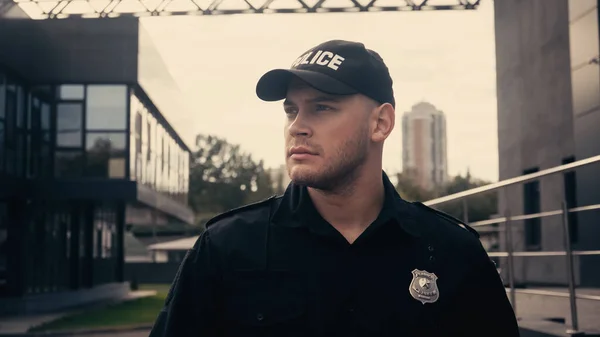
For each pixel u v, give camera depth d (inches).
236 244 63.3
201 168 3782.0
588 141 449.1
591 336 171.5
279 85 63.4
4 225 788.6
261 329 61.4
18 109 808.3
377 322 61.6
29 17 788.0
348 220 65.0
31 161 842.8
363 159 63.2
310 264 62.2
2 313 751.7
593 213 431.8
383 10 756.0
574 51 470.6
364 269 62.5
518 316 226.4
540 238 614.5
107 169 861.8
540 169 613.9
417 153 5575.8
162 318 63.9
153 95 1011.3
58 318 729.6
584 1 456.1
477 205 2463.1
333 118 61.7
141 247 2635.3
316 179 61.5
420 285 63.1
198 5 772.6
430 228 66.1
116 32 864.3
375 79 62.9
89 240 1021.8
